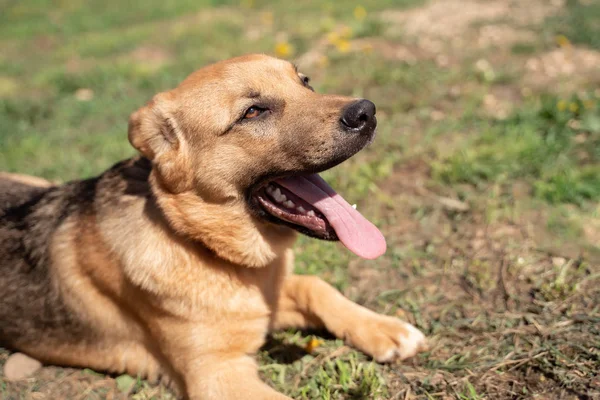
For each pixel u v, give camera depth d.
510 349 0.70
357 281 0.84
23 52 2.31
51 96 1.68
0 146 1.34
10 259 0.78
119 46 2.16
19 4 3.23
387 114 1.26
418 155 1.09
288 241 0.74
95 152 1.27
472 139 1.10
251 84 0.68
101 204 0.73
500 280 0.80
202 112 0.68
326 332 0.78
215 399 0.68
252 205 0.70
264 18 2.25
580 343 0.69
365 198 1.00
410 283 0.82
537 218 0.89
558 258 0.81
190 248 0.69
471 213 0.93
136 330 0.74
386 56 1.60
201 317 0.68
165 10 2.74
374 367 0.71
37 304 0.76
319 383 0.70
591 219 0.88
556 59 1.44
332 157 0.66
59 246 0.75
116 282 0.72
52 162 1.24
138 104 1.54
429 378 0.68
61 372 0.77
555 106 1.13
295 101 0.68
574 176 0.95
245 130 0.67
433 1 2.12
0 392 0.73
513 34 1.66
